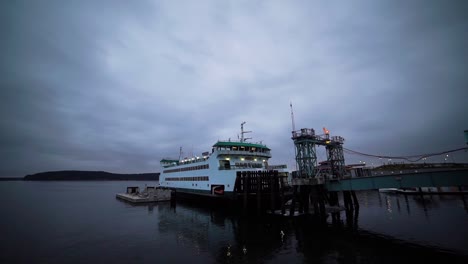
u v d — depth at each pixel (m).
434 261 20.48
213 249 25.53
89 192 140.25
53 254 24.97
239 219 40.19
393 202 57.78
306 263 20.81
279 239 28.03
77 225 39.75
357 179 33.81
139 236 31.97
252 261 21.73
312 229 32.12
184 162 67.06
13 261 23.17
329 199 49.69
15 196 106.25
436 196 64.81
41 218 47.12
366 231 30.70
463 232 28.61
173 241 29.17
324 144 42.69
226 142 50.38
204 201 56.16
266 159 54.69
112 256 24.12
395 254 22.36
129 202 76.44
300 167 39.25
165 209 57.47
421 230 30.42
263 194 43.38
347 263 20.55
